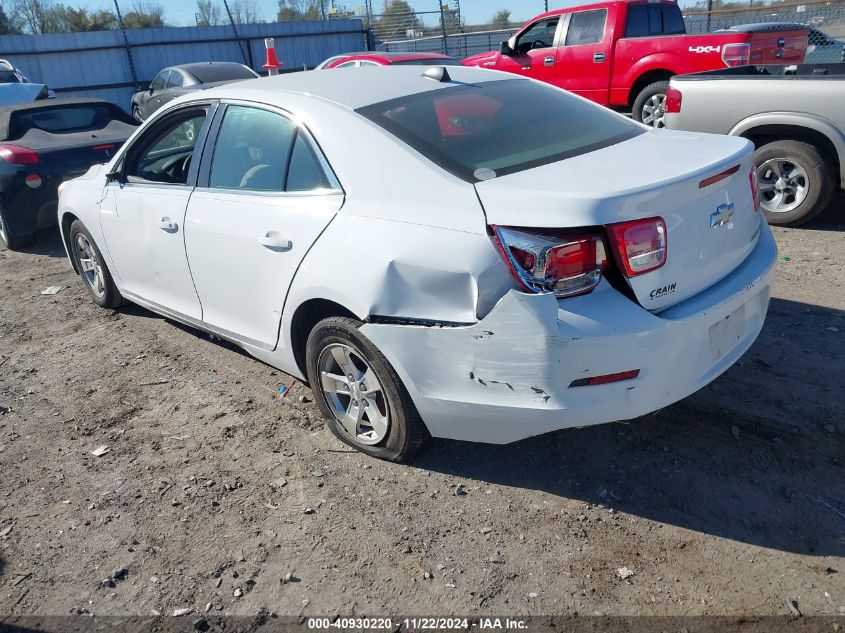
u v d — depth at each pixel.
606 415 2.70
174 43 23.06
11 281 6.63
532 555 2.76
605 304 2.60
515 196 2.70
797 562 2.62
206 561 2.87
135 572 2.83
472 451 3.43
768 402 3.58
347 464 3.42
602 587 2.59
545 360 2.61
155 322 5.34
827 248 5.73
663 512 2.93
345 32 26.05
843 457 3.14
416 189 2.98
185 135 4.35
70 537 3.06
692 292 2.84
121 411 4.07
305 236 3.28
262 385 4.25
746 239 3.14
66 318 5.57
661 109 10.26
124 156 4.72
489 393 2.79
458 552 2.81
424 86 3.65
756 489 3.00
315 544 2.91
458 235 2.76
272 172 3.58
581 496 3.06
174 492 3.30
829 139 5.85
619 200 2.56
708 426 3.44
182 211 4.05
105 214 4.81
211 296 4.03
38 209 7.30
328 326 3.22
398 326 2.90
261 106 3.70
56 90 21.61
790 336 4.25
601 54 10.71
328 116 3.38
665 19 11.06
